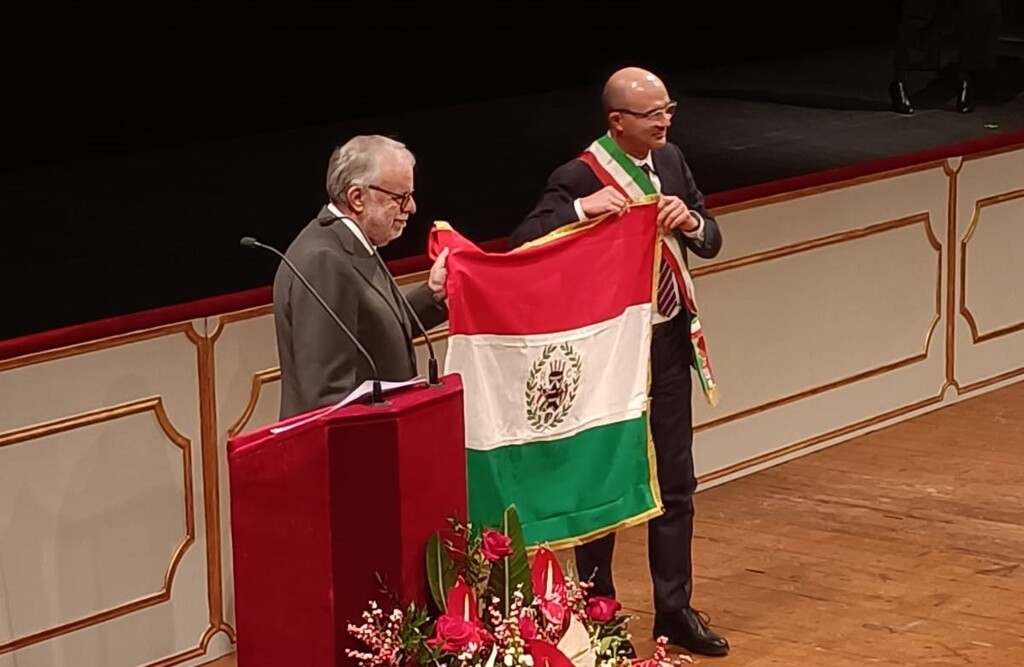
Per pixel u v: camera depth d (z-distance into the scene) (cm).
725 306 699
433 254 466
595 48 1493
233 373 540
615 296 494
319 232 416
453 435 381
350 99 1381
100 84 1247
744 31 1540
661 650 403
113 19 1242
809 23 1573
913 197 773
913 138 1178
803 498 688
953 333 807
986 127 1205
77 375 500
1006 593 584
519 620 359
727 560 621
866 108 1293
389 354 419
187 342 527
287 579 369
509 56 1452
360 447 362
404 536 368
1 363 481
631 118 495
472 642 353
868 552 626
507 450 474
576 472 490
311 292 393
